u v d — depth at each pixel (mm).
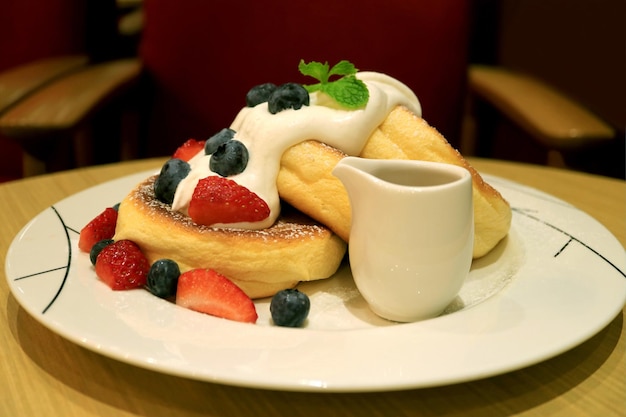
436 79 810
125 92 724
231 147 408
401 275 356
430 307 364
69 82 696
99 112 663
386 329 335
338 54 802
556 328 335
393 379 300
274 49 805
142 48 825
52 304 348
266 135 410
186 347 318
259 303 395
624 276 381
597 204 521
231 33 804
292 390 298
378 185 352
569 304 356
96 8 876
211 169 412
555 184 560
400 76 808
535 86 728
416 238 351
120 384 329
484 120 787
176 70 821
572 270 391
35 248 407
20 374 335
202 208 393
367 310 384
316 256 399
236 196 393
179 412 314
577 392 326
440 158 407
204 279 365
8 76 723
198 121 839
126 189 502
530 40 957
